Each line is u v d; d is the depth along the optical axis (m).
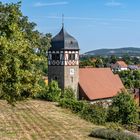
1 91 22.25
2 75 21.45
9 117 38.16
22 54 22.59
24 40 23.75
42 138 29.19
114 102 43.41
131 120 42.31
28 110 43.41
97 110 41.44
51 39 66.25
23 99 24.39
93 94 66.94
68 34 66.56
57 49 65.56
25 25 54.38
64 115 41.81
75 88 66.62
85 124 37.19
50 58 66.50
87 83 68.00
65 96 55.81
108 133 30.14
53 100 52.94
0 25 22.95
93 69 71.94
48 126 34.38
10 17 23.48
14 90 22.36
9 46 21.25
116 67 194.00
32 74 23.81
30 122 35.94
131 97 43.66
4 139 28.02
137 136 30.55
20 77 22.39
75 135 30.91
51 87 53.81
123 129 36.94
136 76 136.12
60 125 35.22
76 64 66.81
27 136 29.66
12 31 22.69
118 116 42.31
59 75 65.81
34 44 54.50
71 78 66.12
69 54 65.75
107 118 42.19
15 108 44.16
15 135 29.81
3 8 23.55
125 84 109.44
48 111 43.62
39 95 53.59
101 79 71.50
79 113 43.22
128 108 42.25
